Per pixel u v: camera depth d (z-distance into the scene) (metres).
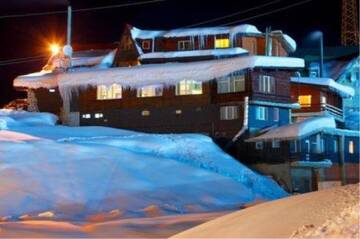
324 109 49.78
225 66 44.31
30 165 30.67
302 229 8.73
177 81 46.25
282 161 41.38
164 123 46.75
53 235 15.38
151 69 47.12
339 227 8.21
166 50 51.84
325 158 42.78
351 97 56.56
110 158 34.12
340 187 12.49
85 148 35.34
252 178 37.66
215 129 44.69
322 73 56.91
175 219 19.89
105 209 26.53
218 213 23.52
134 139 40.09
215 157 39.56
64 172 30.58
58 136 40.69
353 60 58.25
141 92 47.94
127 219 21.31
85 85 49.59
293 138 40.44
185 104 46.12
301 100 50.69
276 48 50.97
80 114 49.91
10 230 16.02
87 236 15.46
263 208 11.85
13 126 43.62
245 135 43.19
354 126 54.41
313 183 41.59
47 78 52.25
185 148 39.72
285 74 45.75
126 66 52.28
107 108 49.03
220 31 50.53
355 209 8.89
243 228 10.09
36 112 51.16
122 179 31.22
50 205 25.98
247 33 49.97
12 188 26.97
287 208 10.92
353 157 45.09
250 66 43.31
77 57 58.97
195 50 50.69
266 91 44.41
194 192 31.38
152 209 26.25
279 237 8.74
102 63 54.44
